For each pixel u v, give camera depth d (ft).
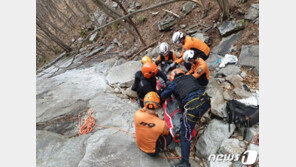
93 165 8.82
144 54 20.71
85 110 13.61
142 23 25.55
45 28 29.01
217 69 14.42
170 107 11.01
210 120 10.63
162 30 21.98
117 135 10.76
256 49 13.83
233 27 16.15
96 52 26.68
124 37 25.91
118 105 13.82
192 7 20.84
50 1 32.12
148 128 8.48
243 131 9.20
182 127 8.93
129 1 29.43
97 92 15.98
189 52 10.44
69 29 36.47
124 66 17.92
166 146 9.55
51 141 10.73
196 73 10.72
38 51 38.73
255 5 16.06
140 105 12.67
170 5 23.89
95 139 10.49
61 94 16.20
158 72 11.44
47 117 13.28
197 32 18.44
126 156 9.21
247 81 12.44
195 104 8.65
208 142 9.46
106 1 32.65
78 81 18.57
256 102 9.96
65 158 9.42
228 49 15.64
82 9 36.35
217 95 11.43
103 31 29.66
